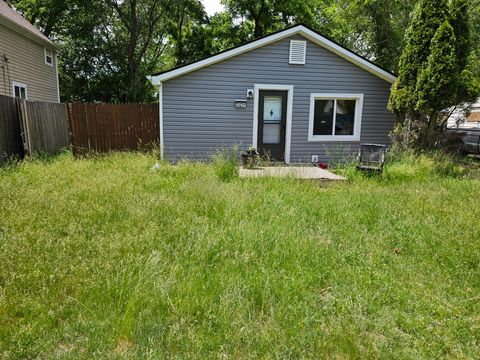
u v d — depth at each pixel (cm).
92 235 348
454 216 432
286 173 712
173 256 307
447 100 796
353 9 1556
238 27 2241
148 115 1043
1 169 664
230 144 956
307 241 345
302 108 970
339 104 997
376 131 1019
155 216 404
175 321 218
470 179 724
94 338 200
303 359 188
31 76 1395
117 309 227
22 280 251
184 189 539
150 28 2170
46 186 528
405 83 877
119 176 622
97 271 269
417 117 906
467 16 810
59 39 2273
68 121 998
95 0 2042
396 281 277
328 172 773
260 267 286
